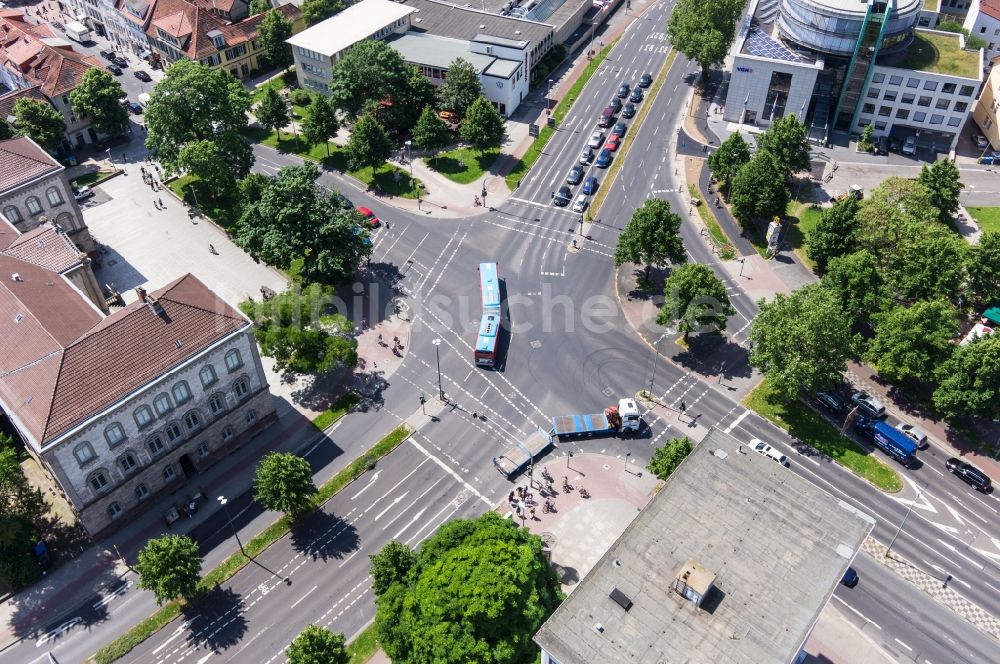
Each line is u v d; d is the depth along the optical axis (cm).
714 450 8869
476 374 13212
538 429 12231
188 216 16712
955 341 13462
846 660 9431
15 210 13988
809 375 11544
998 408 11406
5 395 10125
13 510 10262
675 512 8269
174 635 9738
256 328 12625
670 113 19988
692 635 7219
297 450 12025
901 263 13638
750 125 19412
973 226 16212
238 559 10531
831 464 11706
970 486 11425
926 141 18788
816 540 7956
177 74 16600
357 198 17138
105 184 17688
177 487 11456
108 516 10725
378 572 9425
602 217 16575
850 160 18200
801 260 15538
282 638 9650
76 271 12800
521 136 19162
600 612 7438
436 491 11381
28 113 17462
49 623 9900
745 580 7631
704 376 13150
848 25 17588
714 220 16475
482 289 14450
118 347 10356
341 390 12962
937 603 10025
